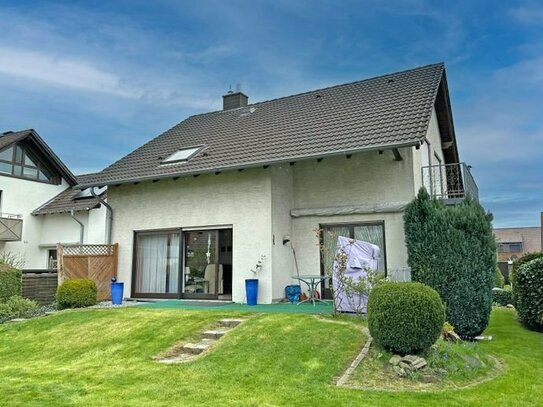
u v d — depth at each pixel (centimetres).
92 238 1964
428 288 693
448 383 610
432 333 657
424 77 1463
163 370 678
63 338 912
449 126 1588
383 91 1466
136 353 785
